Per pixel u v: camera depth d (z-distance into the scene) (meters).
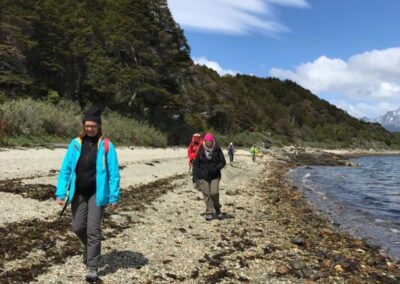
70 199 5.79
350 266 7.77
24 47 46.81
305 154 70.12
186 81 80.06
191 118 73.69
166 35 62.53
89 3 62.62
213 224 10.91
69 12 52.47
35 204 10.84
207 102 84.06
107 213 10.62
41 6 48.38
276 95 178.62
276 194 19.77
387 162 79.75
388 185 30.72
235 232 10.09
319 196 21.27
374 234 12.44
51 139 32.41
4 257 6.73
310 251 8.85
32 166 18.61
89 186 5.89
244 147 77.25
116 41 55.97
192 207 13.17
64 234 8.31
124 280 6.19
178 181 19.31
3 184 13.22
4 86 44.78
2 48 43.03
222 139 75.06
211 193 11.27
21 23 45.50
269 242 9.41
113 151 5.98
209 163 11.31
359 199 21.58
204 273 6.82
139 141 46.75
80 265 6.62
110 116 48.69
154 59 59.09
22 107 32.00
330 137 148.12
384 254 9.86
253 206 15.23
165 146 52.22
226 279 6.59
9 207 10.20
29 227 8.56
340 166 57.25
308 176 35.03
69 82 51.88
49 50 49.00
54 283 5.86
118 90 55.78
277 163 48.31
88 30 51.38
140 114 58.53
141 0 60.59
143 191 15.23
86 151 5.88
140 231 9.25
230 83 134.00
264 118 118.19
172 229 9.77
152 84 59.16
